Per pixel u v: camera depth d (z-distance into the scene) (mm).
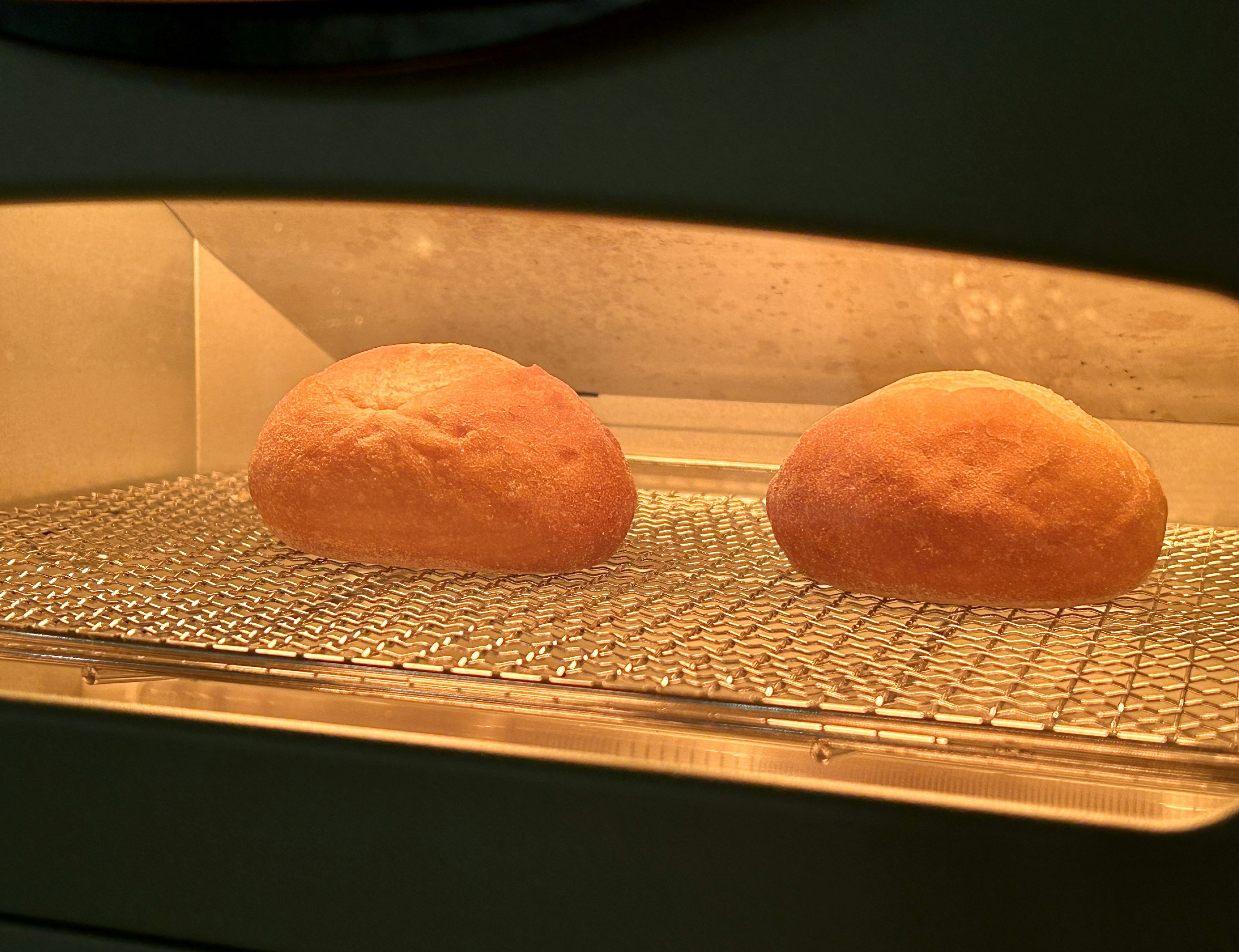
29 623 384
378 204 344
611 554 434
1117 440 413
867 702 345
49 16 340
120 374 511
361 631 381
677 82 326
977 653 371
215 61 334
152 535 459
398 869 344
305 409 430
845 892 329
